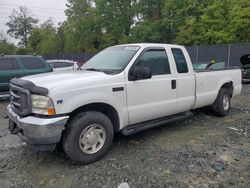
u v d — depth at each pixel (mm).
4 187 3730
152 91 5098
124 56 5070
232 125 6484
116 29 37812
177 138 5543
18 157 4664
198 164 4320
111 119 4727
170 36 31859
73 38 42531
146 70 4695
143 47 5168
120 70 4754
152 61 5234
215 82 6793
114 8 37938
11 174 4078
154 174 4000
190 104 5988
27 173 4109
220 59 21859
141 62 5039
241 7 25500
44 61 11164
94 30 39625
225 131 6008
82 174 4027
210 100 6672
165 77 5348
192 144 5191
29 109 4066
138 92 4883
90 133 4324
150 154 4719
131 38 34750
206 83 6438
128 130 4836
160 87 5230
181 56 5852
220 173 4035
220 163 4348
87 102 4227
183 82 5711
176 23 30125
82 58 34438
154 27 32031
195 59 23547
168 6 30141
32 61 10820
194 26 27344
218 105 7039
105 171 4102
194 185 3701
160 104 5258
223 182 3783
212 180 3834
